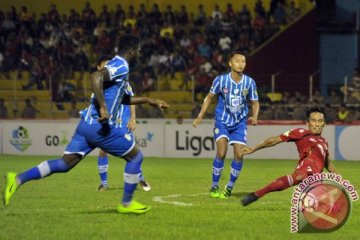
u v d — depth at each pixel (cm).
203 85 6681
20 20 7450
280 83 6794
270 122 5462
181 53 7056
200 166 4597
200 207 2455
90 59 7244
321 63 7425
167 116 6550
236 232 1945
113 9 8050
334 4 7562
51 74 6894
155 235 1897
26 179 2169
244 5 7369
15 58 7206
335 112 5894
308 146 2223
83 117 2186
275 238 1870
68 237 1864
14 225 2036
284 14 7475
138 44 2194
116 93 2166
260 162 5044
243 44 7156
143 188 3088
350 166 4678
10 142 5841
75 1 8119
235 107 2842
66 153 2192
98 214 2255
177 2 8075
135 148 2214
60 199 2719
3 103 6488
